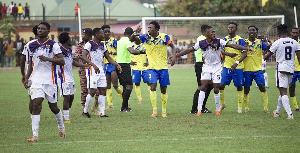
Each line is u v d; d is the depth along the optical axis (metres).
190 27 101.12
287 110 32.84
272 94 50.09
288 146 23.70
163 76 34.31
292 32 37.31
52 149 23.34
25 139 26.25
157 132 27.98
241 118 33.47
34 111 25.27
